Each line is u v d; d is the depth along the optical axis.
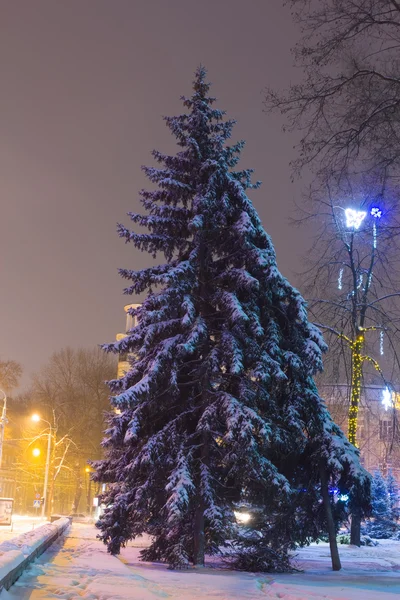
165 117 21.33
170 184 20.30
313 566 21.30
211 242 20.27
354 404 30.03
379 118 13.61
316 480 19.67
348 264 29.70
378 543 36.25
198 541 18.00
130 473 18.67
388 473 46.31
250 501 18.94
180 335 18.80
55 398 75.25
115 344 19.77
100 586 10.72
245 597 11.16
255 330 18.58
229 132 21.36
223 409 17.89
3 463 84.50
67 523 39.19
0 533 39.88
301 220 28.17
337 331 29.81
